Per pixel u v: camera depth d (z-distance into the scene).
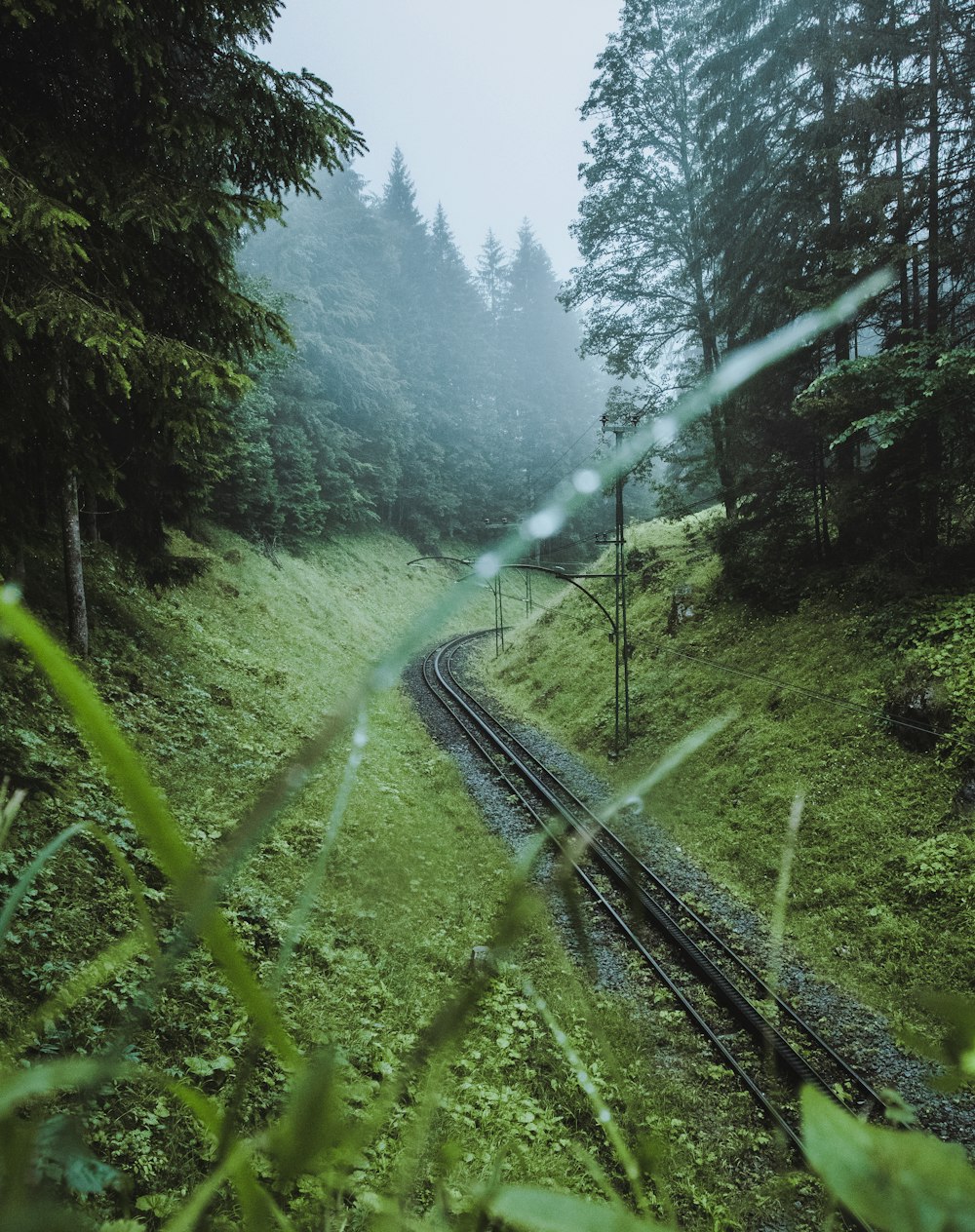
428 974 7.18
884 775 13.23
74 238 6.59
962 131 13.37
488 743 22.19
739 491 19.69
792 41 15.85
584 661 27.83
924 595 15.55
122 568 15.37
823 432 16.06
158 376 7.32
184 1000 4.85
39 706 7.79
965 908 10.40
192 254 8.09
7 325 6.14
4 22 6.39
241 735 12.21
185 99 7.99
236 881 7.30
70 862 5.65
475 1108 4.90
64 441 7.81
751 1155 5.87
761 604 20.16
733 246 18.12
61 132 7.17
